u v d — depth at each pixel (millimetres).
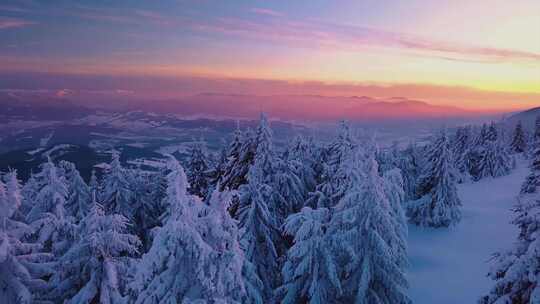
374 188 14445
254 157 24266
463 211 43594
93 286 10914
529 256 10773
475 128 73812
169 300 8805
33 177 22000
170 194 8969
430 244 33344
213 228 9367
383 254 14461
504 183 56219
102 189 30484
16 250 10703
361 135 23938
